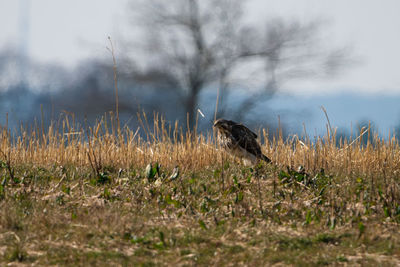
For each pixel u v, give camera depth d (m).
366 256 20.53
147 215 24.92
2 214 23.58
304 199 27.22
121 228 22.56
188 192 28.14
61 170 32.94
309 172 32.00
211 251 20.86
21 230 22.47
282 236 22.14
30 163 36.00
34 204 25.72
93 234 22.16
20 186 29.52
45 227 22.75
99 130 37.88
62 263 19.56
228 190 28.28
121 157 36.84
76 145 38.06
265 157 35.97
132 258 20.09
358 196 27.14
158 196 27.62
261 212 25.09
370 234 22.27
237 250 20.98
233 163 36.03
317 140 35.38
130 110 116.62
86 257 19.98
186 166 34.59
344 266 19.64
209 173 32.88
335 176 31.31
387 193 26.88
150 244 21.52
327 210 25.22
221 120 36.94
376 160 34.16
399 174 31.61
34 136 38.69
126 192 28.50
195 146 37.59
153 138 39.16
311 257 20.41
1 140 38.31
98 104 119.31
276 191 28.36
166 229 23.05
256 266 19.62
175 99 118.69
